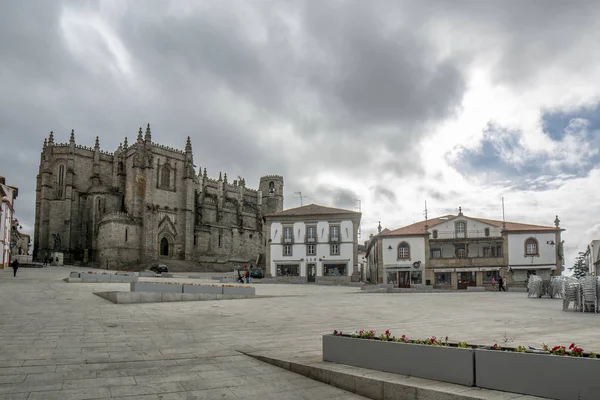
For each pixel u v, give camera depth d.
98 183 105.38
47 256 86.19
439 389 8.20
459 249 73.81
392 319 20.64
